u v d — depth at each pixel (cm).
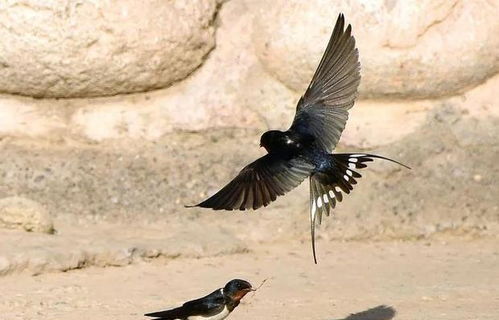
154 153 1734
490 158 1712
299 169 839
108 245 1484
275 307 1248
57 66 1703
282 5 1744
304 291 1330
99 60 1705
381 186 1691
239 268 1470
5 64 1703
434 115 1745
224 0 1778
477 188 1689
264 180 824
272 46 1744
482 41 1723
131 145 1744
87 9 1688
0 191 1666
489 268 1464
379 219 1655
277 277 1412
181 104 1766
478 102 1755
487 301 1268
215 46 1773
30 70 1706
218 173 1714
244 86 1772
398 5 1711
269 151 859
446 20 1727
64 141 1739
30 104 1747
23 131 1738
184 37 1731
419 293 1315
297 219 1653
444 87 1742
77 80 1716
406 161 1708
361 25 1716
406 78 1728
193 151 1745
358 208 1664
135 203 1672
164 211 1669
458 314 1203
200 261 1514
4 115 1738
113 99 1759
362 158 855
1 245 1442
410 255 1561
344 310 1230
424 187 1689
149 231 1619
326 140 866
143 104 1764
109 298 1295
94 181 1689
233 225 1652
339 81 876
